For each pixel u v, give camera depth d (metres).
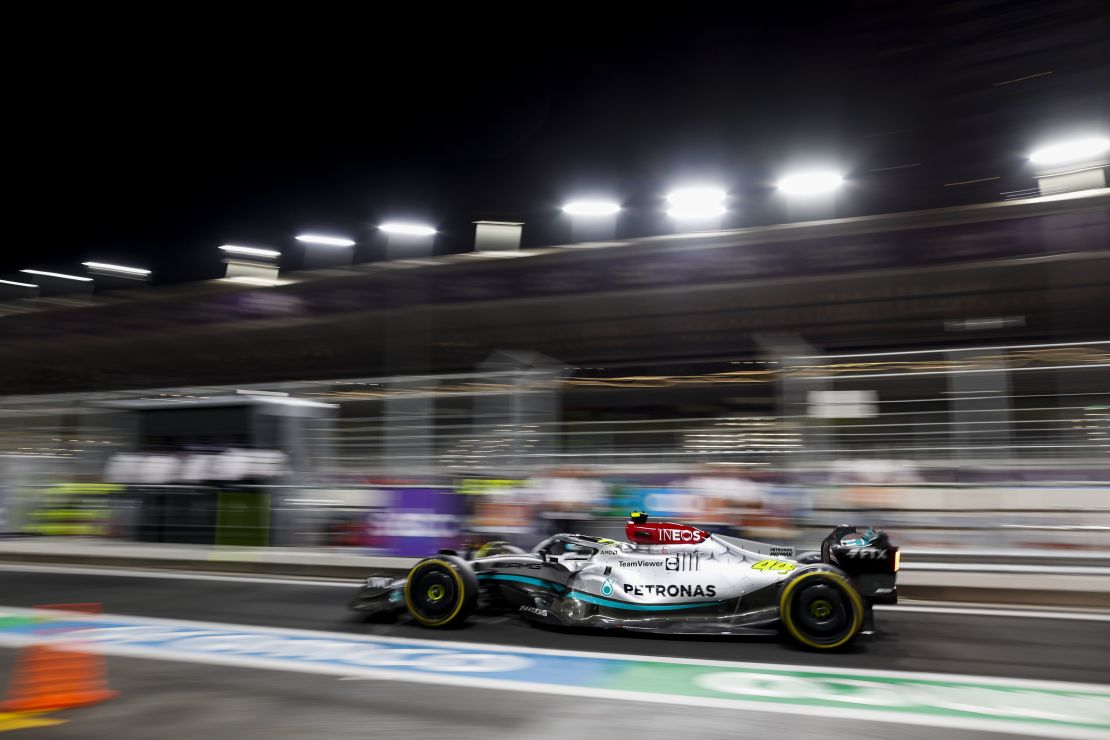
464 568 7.39
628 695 5.24
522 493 11.60
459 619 7.32
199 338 26.02
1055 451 11.79
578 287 20.84
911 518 10.35
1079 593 8.59
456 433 13.73
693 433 13.57
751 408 14.32
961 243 16.91
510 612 8.24
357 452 13.97
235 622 7.85
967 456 11.01
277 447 13.62
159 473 13.76
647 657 6.30
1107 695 5.27
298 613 8.32
